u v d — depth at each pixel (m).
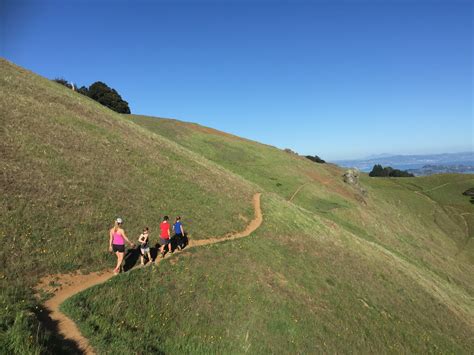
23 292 13.56
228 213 32.88
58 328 12.16
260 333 18.95
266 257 27.41
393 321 28.09
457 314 37.72
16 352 9.55
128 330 13.98
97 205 22.20
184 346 15.41
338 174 97.12
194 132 82.19
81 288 15.44
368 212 72.06
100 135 35.78
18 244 15.87
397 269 41.72
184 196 31.31
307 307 23.55
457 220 101.19
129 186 27.50
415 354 25.08
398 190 115.50
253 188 49.28
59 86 54.28
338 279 30.22
